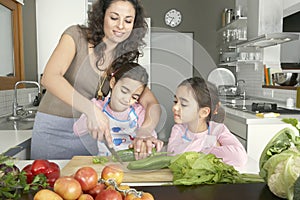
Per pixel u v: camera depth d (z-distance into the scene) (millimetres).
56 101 1573
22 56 3154
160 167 1059
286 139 886
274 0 3582
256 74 4207
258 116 2584
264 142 2479
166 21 5195
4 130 2000
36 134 1629
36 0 3846
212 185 919
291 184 766
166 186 914
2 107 2547
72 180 721
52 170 903
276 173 804
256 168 1197
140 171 1056
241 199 816
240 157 1220
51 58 1354
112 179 779
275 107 2922
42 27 3883
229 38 4621
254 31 3760
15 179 828
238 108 3100
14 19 3006
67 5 3887
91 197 715
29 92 3281
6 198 778
